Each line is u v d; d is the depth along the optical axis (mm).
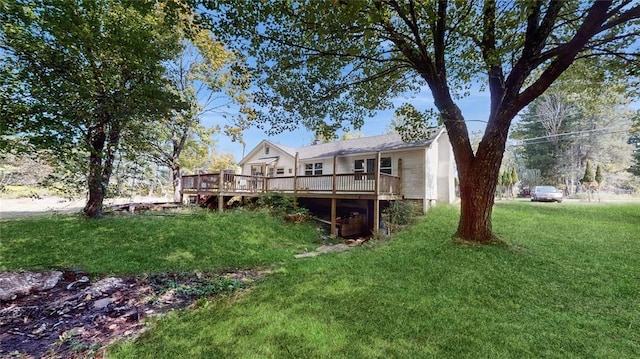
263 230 9352
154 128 10578
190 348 2900
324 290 4324
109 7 7320
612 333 3043
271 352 2754
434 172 13891
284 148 19422
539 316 3428
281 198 12773
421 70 6707
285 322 3334
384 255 6219
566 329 3117
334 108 8273
